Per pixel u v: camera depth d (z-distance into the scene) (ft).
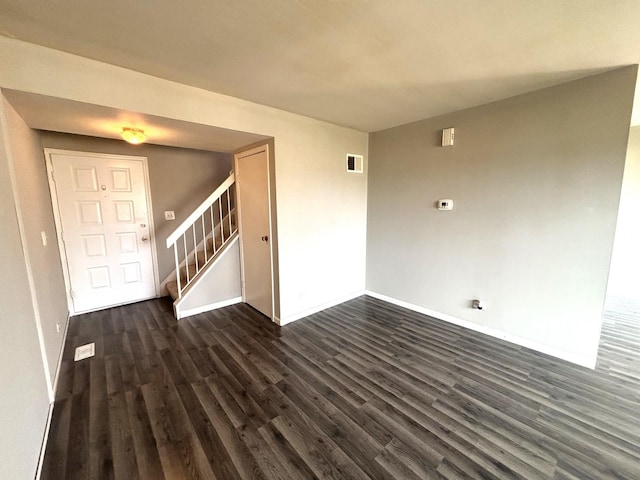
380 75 6.80
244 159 11.15
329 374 7.32
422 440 5.27
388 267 12.34
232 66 6.33
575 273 7.52
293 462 4.83
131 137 8.27
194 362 7.89
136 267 12.58
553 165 7.62
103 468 4.72
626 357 8.04
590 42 5.39
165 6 4.33
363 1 4.25
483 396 6.47
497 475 4.57
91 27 4.87
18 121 6.60
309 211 10.67
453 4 4.32
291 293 10.46
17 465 3.86
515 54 5.86
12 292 4.52
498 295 9.03
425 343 8.90
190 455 4.96
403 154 11.21
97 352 8.40
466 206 9.50
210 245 14.78
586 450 5.03
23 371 4.58
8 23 4.71
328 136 10.93
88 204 11.27
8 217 4.90
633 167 13.01
